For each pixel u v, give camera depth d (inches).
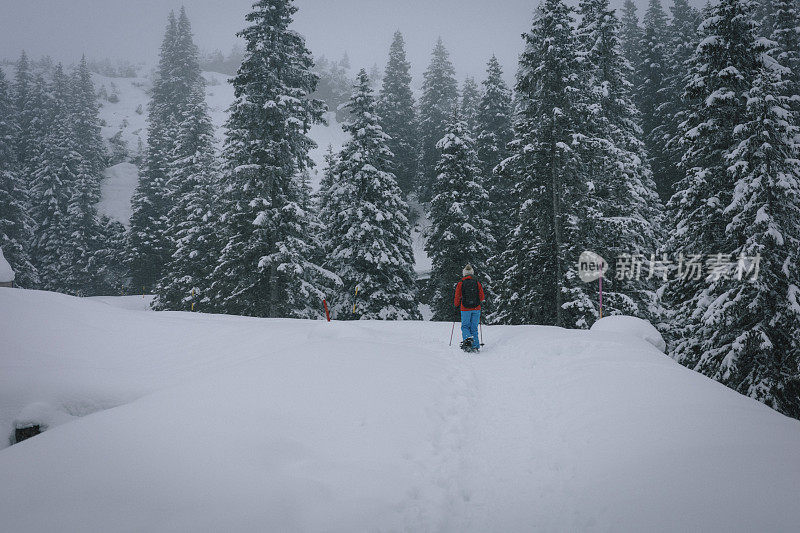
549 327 422.3
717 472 113.5
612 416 173.6
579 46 809.5
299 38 834.8
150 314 478.6
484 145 1304.1
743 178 485.4
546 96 726.5
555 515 116.8
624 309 661.3
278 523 102.5
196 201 1149.7
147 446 136.9
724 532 89.0
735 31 524.4
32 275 1656.0
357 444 153.2
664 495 108.4
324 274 847.1
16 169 1908.2
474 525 117.3
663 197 1202.0
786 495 97.4
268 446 141.1
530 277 774.5
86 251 1895.9
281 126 810.2
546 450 160.7
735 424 146.3
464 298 342.0
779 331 468.1
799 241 452.8
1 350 319.6
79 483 114.7
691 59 567.5
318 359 252.5
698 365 511.2
